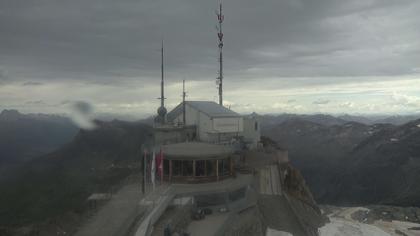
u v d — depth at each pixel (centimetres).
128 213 4094
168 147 6044
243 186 5766
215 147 6125
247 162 7844
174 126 7669
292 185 8062
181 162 5700
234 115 7988
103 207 4316
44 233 3634
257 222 5519
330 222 9919
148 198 4650
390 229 10825
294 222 6312
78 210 4300
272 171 7681
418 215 12838
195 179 5644
